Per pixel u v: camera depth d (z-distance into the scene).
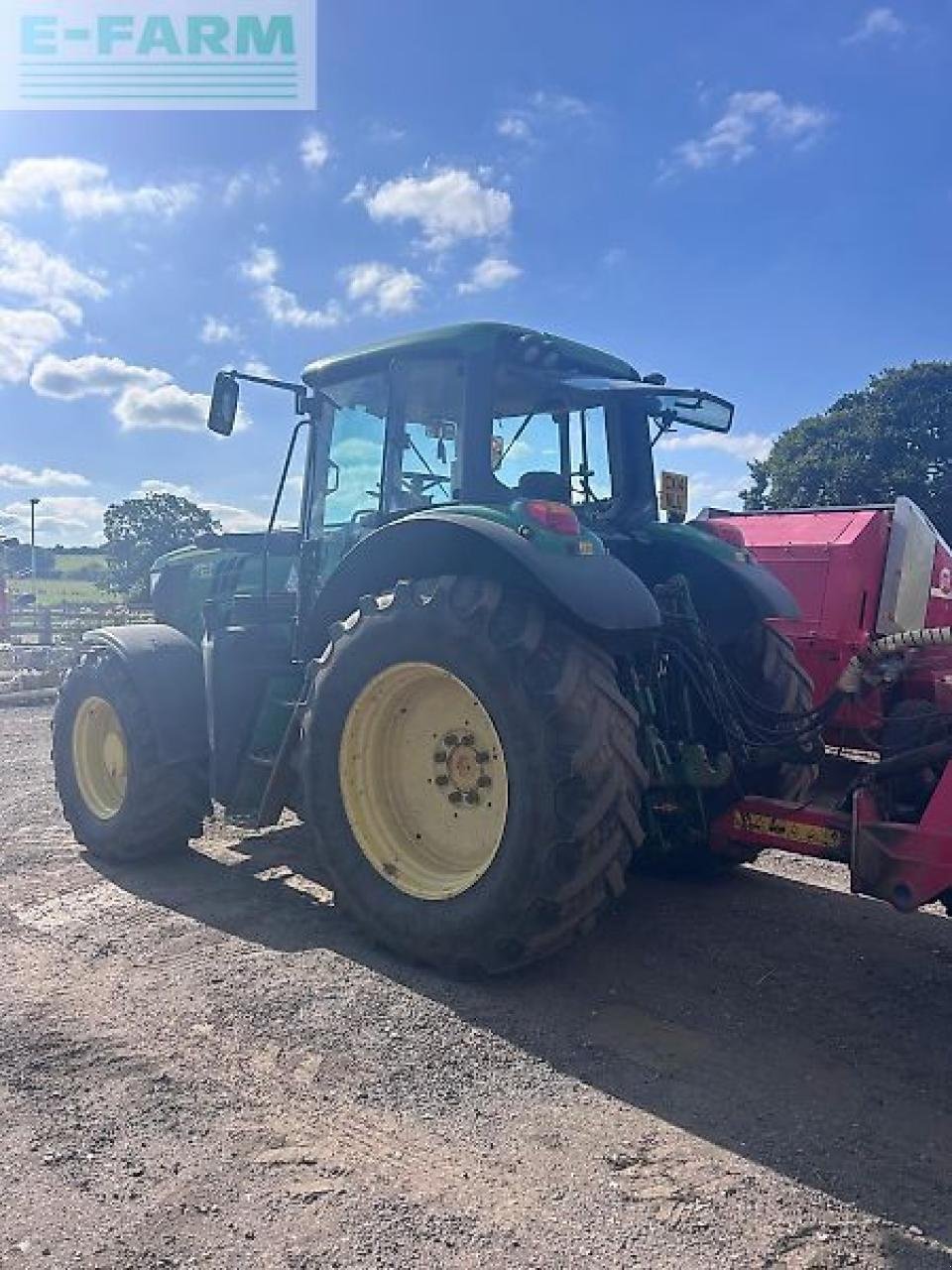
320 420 4.99
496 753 3.81
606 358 4.66
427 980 3.73
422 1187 2.49
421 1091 2.95
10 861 5.19
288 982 3.68
